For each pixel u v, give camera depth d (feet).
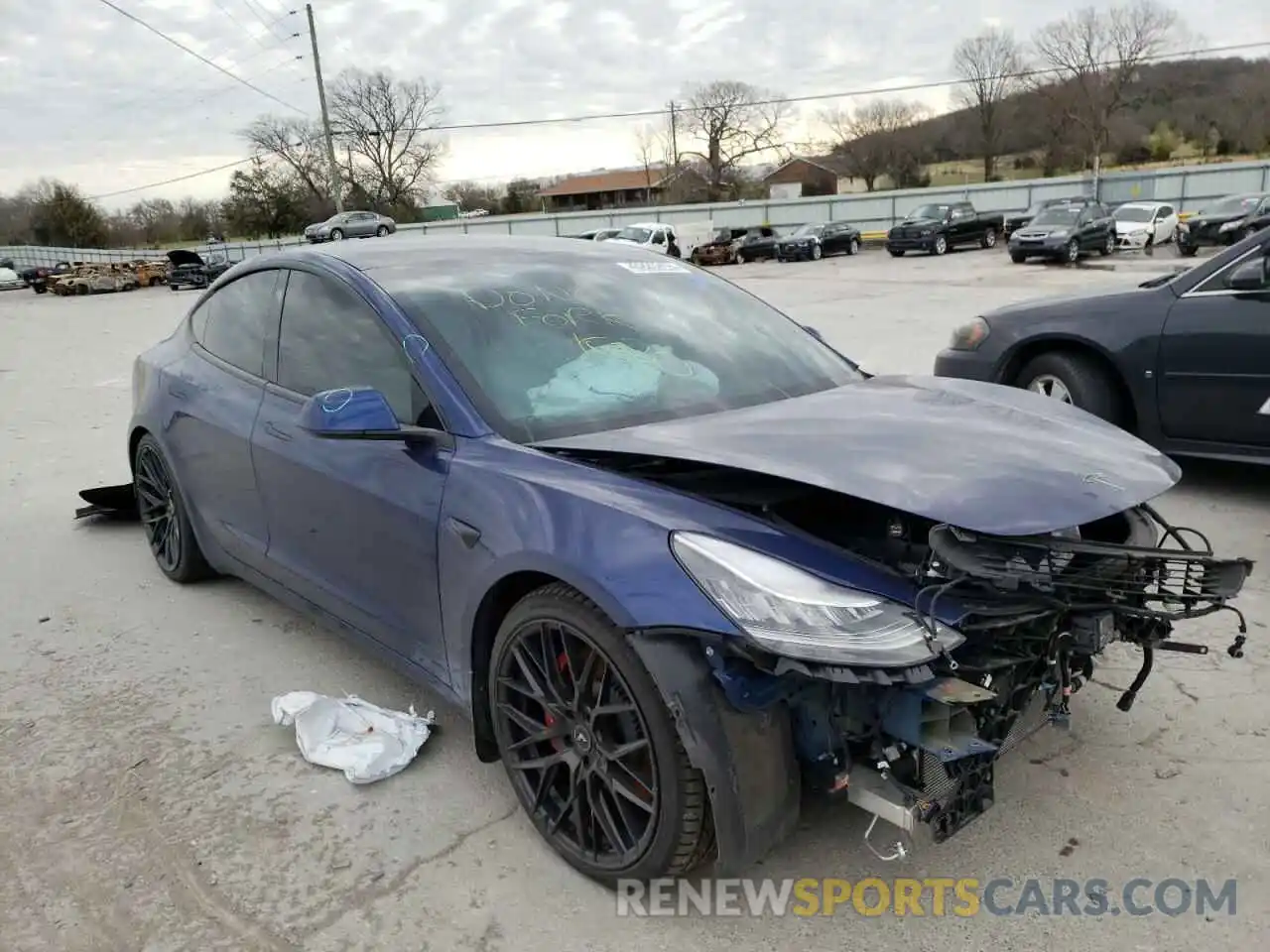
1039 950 6.93
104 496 17.63
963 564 6.71
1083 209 90.43
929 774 6.84
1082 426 8.86
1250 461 15.96
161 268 139.64
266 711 10.62
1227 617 12.12
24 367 43.16
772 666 6.27
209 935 7.32
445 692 9.06
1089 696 10.28
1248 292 15.40
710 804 6.68
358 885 7.82
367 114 226.99
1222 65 224.74
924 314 48.01
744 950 7.04
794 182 276.00
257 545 11.74
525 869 7.96
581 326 10.05
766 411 9.12
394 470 9.08
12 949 7.22
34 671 11.76
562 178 315.99
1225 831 8.09
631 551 6.94
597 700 7.36
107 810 8.91
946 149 251.19
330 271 10.83
